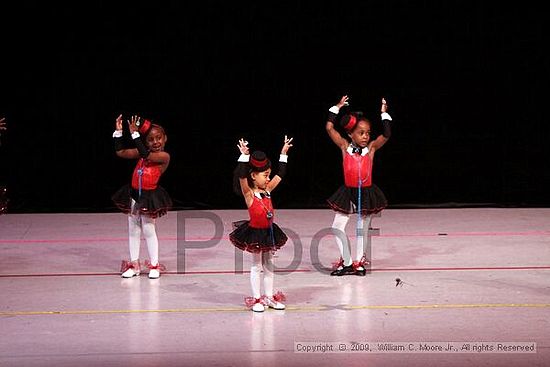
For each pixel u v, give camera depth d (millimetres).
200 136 30672
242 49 30344
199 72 30344
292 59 30469
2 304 19000
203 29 30125
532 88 30969
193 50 30203
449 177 31359
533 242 25141
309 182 31047
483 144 31297
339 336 16844
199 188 30891
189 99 30453
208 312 18438
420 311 18438
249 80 30516
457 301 19172
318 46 30453
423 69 30766
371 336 16844
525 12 30562
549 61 30797
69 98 30109
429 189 31344
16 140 30109
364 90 30750
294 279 21141
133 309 18656
